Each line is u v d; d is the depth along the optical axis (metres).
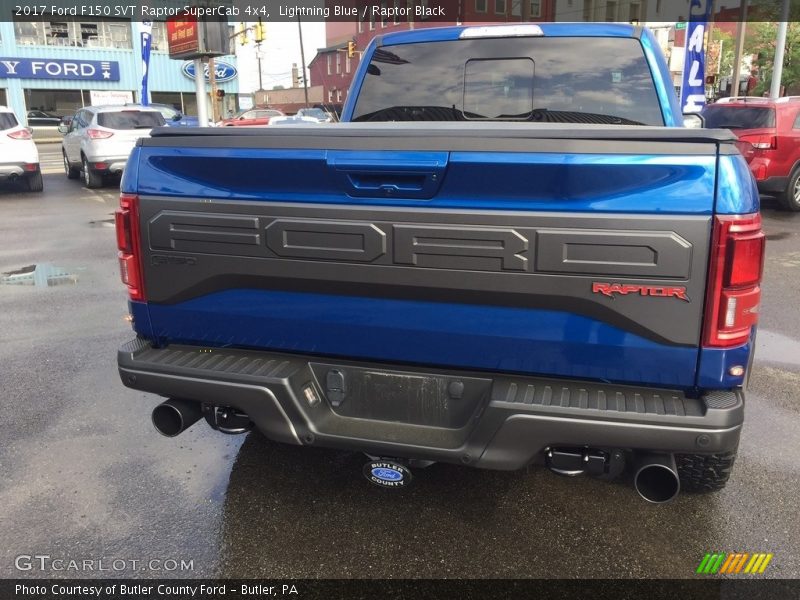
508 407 2.38
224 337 2.80
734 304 2.23
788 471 3.43
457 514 3.06
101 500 3.18
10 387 4.48
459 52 4.00
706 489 3.13
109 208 12.84
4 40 37.59
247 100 45.47
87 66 39.72
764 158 11.34
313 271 2.57
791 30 36.66
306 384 2.71
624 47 3.75
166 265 2.77
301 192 2.54
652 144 2.21
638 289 2.27
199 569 2.70
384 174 2.43
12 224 11.06
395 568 2.70
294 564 2.73
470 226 2.37
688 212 2.20
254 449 3.66
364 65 4.23
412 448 2.54
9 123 14.43
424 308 2.49
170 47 19.31
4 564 2.72
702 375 2.30
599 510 3.09
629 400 2.36
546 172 2.26
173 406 2.81
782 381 4.63
